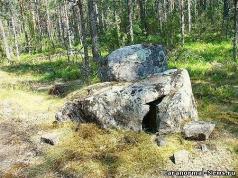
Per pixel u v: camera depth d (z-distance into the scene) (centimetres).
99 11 5428
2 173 1071
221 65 2019
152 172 954
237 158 973
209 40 2997
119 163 1002
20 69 2950
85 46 1884
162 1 4431
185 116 1132
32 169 1064
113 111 1180
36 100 1756
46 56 3812
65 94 1781
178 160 975
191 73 1912
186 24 4006
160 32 3469
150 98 1150
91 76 1942
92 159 1045
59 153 1113
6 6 5241
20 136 1312
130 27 3155
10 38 5012
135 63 1434
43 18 6644
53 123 1351
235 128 1139
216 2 4500
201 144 1041
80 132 1202
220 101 1419
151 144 1069
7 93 1886
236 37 2164
